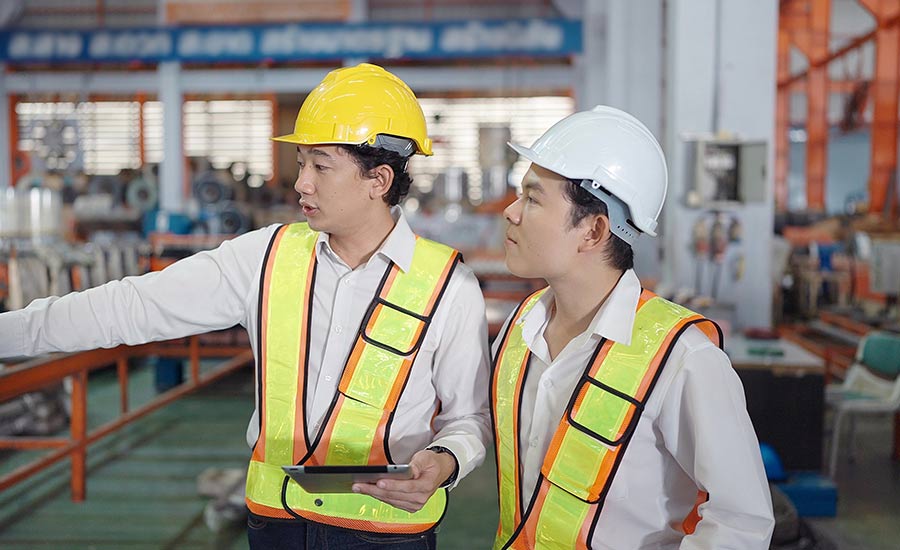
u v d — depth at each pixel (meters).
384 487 1.13
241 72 10.80
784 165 19.42
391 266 1.42
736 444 1.09
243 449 4.89
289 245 1.46
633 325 1.17
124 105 12.63
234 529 3.60
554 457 1.18
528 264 1.21
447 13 12.19
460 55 10.33
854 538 3.52
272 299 1.43
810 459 3.94
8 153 11.95
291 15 10.90
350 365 1.40
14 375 3.00
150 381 7.02
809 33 17.55
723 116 4.92
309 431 1.42
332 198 1.37
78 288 6.07
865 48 18.97
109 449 4.87
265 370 1.43
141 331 1.43
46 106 12.49
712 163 4.80
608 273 1.21
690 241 4.97
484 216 9.73
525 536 1.22
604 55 10.17
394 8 12.22
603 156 1.16
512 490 1.27
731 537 1.07
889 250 7.58
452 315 1.43
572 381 1.21
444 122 12.30
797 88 21.53
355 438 1.40
